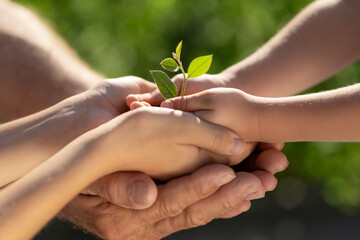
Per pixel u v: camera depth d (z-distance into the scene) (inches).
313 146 214.1
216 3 200.2
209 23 200.7
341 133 78.0
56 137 85.4
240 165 87.4
